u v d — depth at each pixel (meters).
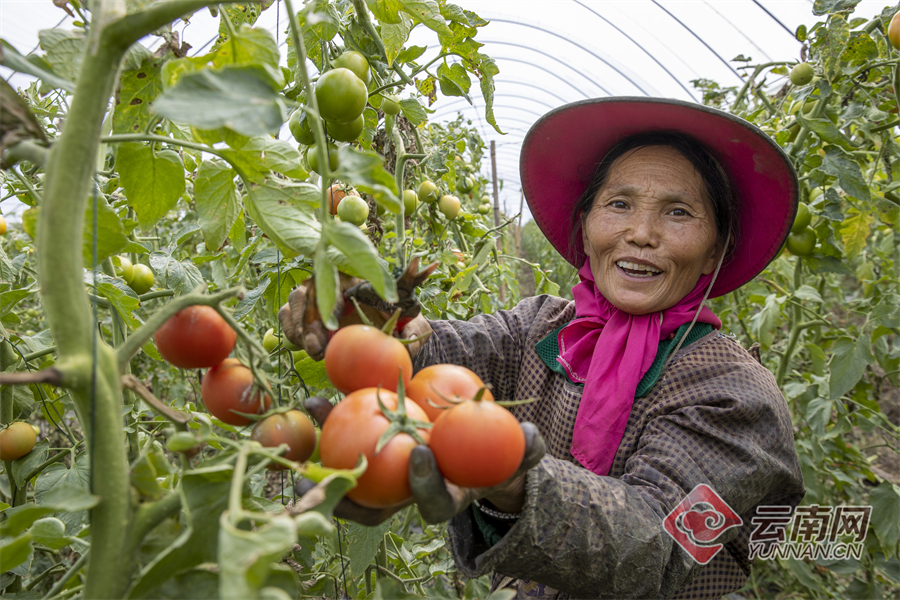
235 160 0.82
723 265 1.59
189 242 2.68
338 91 1.07
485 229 2.54
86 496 0.57
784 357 2.72
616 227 1.34
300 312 1.00
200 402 2.52
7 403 1.34
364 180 0.65
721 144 1.37
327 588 1.27
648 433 1.22
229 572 0.43
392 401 0.68
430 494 0.62
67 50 0.73
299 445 0.74
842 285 4.57
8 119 0.59
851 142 2.38
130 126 0.87
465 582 2.44
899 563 2.67
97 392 0.57
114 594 0.58
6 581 1.18
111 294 1.23
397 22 1.20
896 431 2.70
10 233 3.18
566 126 1.51
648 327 1.35
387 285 0.72
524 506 0.84
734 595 3.18
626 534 0.93
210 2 0.58
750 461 1.13
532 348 1.51
